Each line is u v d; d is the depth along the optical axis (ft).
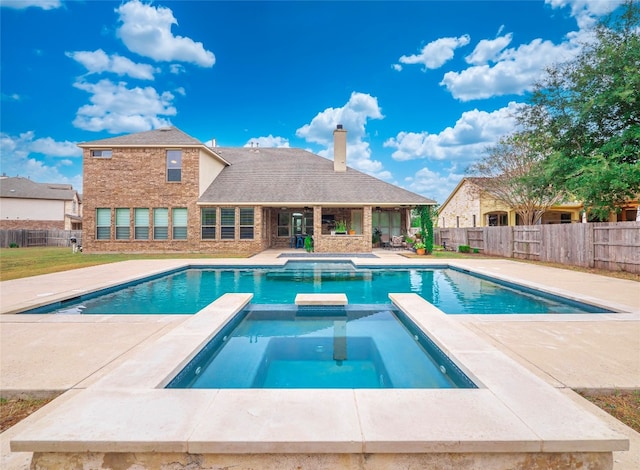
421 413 8.37
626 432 8.98
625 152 43.70
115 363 12.84
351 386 12.65
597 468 7.43
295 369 14.25
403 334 18.79
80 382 11.32
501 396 9.31
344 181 71.41
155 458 7.30
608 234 39.27
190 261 46.29
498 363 11.78
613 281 31.81
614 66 43.78
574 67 49.06
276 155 86.43
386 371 14.02
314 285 34.55
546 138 54.08
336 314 22.47
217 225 63.16
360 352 16.22
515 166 75.31
